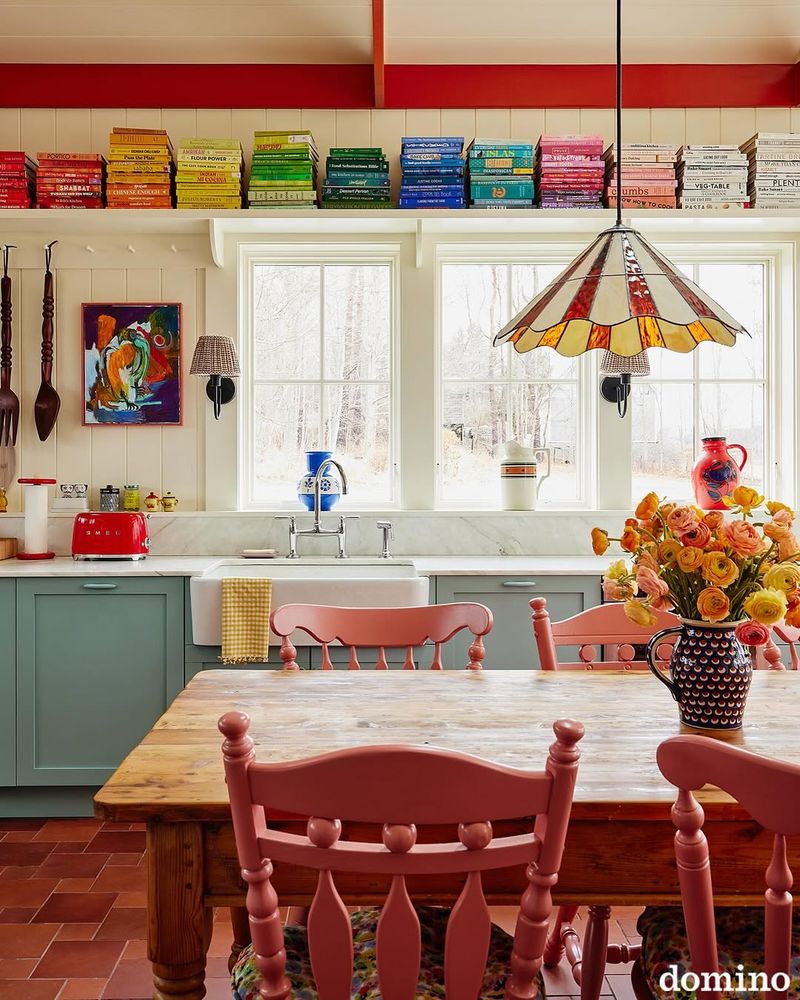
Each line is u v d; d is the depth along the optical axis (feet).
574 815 3.92
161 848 3.96
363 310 12.26
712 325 5.19
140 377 11.86
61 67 11.62
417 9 10.79
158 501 11.82
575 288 4.70
